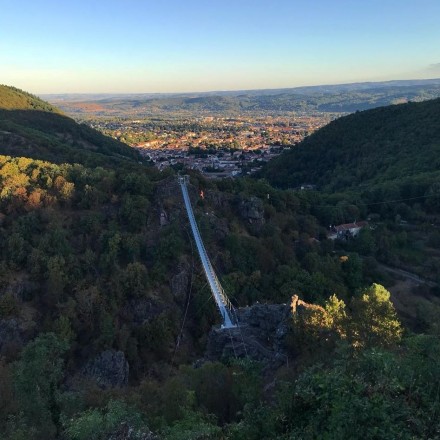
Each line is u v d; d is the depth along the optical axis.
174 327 71.00
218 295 74.31
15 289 67.62
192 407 29.80
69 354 62.09
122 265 77.12
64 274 70.19
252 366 31.55
